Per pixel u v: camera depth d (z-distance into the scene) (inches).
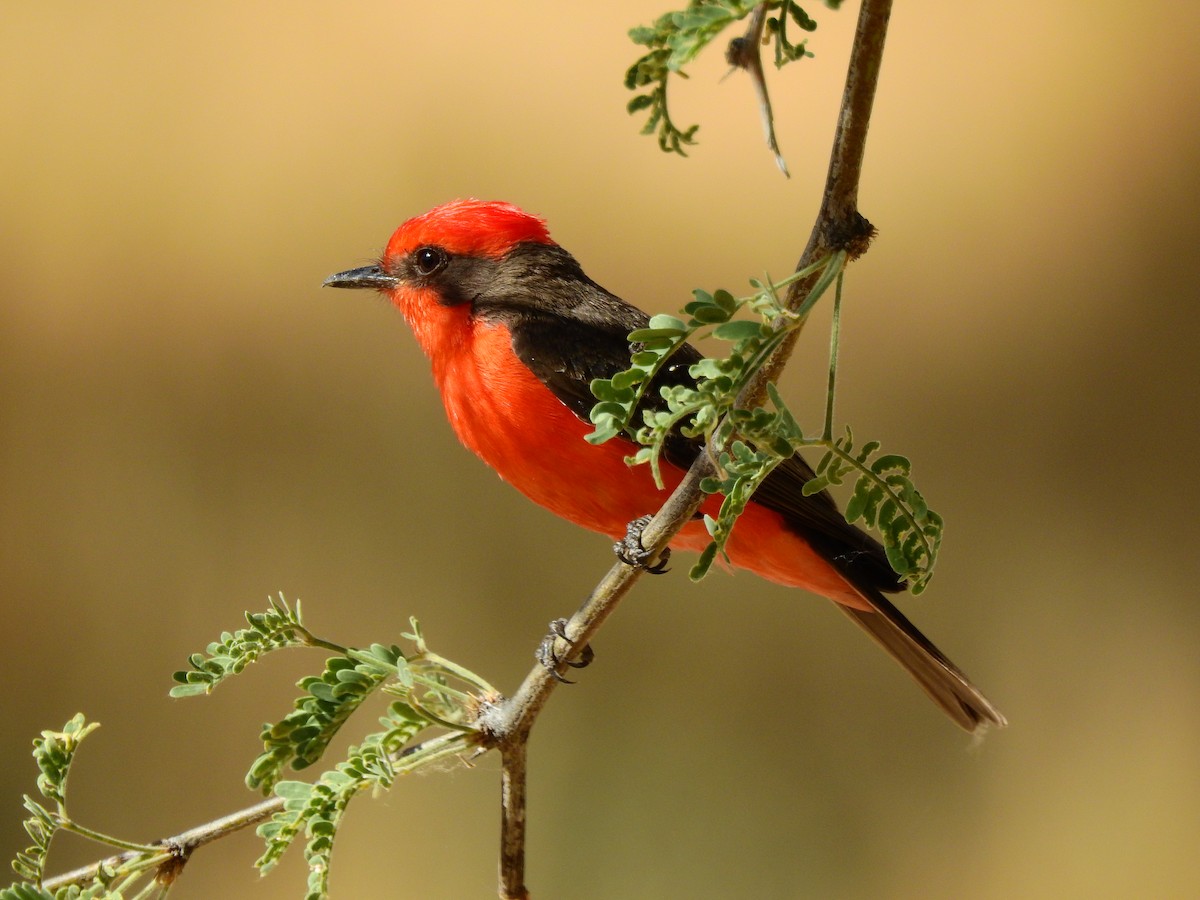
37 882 181.2
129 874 187.3
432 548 518.6
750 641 491.2
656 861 450.9
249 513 522.6
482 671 489.7
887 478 153.3
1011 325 597.9
